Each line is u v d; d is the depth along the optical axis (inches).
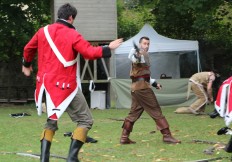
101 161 278.1
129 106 711.7
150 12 934.4
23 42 843.4
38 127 459.8
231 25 920.3
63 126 462.9
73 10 241.3
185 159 281.4
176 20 895.7
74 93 234.8
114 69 755.4
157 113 342.0
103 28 775.1
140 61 334.0
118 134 398.9
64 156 292.7
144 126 454.3
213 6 751.7
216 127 440.5
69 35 232.5
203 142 346.3
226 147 286.0
